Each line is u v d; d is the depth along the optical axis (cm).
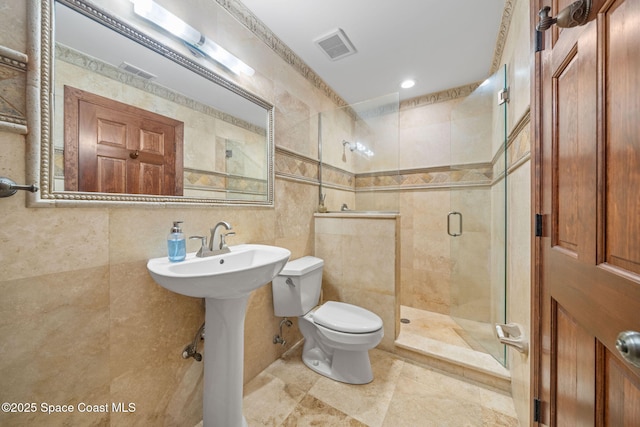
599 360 56
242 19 142
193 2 118
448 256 234
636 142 44
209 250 114
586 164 60
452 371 155
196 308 118
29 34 72
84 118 84
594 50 56
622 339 41
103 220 87
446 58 188
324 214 202
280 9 142
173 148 110
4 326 68
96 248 86
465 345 172
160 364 104
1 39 67
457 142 212
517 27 128
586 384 61
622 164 48
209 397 109
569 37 69
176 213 110
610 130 52
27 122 71
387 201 214
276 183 166
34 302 73
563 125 74
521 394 115
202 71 121
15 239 69
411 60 191
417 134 251
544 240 88
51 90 76
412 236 249
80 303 82
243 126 143
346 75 212
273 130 161
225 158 133
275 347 167
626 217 47
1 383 68
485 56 186
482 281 192
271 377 151
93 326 85
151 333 101
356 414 124
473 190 201
